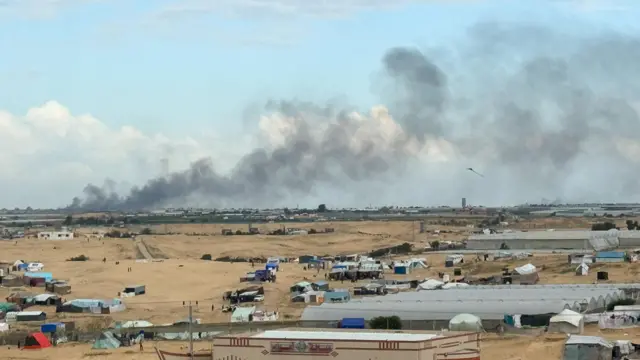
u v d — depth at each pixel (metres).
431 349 73.81
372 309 128.25
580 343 97.94
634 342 104.31
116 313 157.25
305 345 75.38
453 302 130.62
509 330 118.94
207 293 188.38
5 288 194.38
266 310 151.12
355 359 73.94
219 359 77.38
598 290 141.62
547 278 185.12
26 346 118.12
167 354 87.69
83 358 108.50
